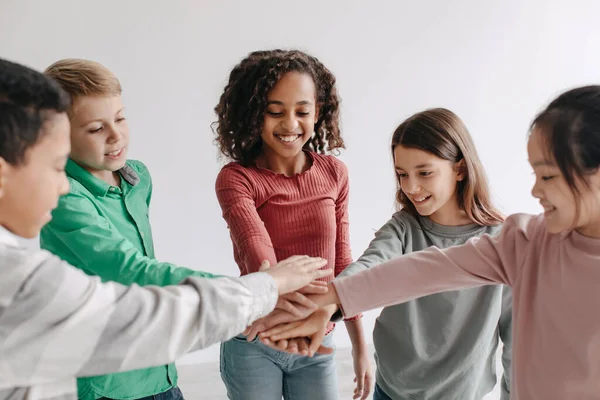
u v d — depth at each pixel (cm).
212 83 259
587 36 291
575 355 82
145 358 71
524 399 88
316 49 266
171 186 264
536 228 91
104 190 118
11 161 66
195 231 270
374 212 287
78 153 113
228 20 255
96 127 111
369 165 281
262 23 259
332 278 141
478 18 279
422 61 277
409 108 280
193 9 252
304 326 110
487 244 98
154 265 107
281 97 125
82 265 113
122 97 252
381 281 103
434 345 126
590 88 78
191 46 254
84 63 112
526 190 302
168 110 257
